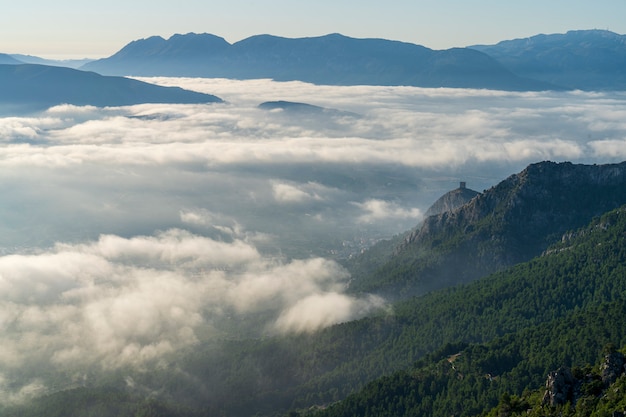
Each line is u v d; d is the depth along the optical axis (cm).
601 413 19512
